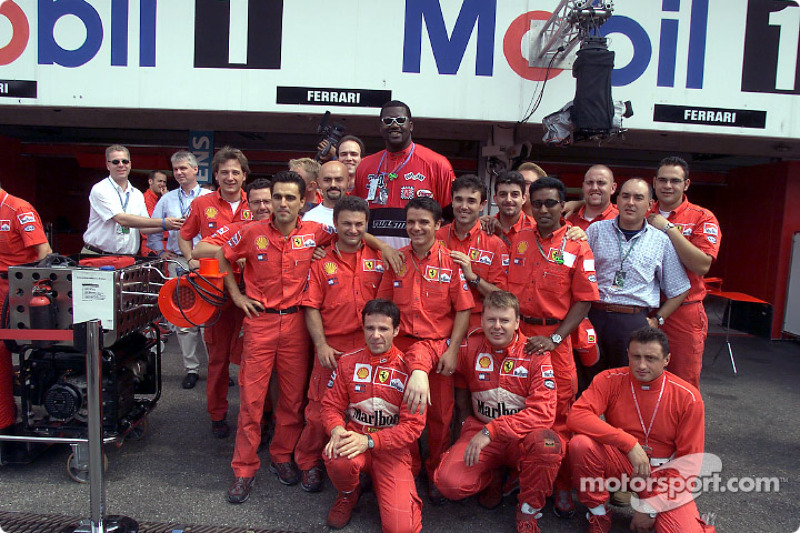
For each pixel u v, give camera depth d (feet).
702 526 8.02
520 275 9.39
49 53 16.61
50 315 8.93
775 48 16.61
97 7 16.46
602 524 8.17
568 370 9.14
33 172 27.30
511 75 16.55
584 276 8.91
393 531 7.81
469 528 8.43
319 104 16.61
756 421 13.41
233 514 8.61
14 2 16.46
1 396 9.52
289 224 9.32
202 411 12.91
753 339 23.15
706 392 15.76
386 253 9.08
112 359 9.29
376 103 16.60
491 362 8.77
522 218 10.52
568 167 25.36
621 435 8.05
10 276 8.96
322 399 8.79
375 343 8.20
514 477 9.25
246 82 16.61
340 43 16.44
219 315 9.91
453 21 16.38
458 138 21.08
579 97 14.24
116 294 8.94
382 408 8.45
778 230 23.00
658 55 16.47
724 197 27.04
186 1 16.40
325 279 9.24
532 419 8.11
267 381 9.30
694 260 9.90
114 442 9.52
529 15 16.33
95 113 20.13
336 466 7.80
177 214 14.78
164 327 18.66
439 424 9.14
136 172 27.30
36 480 9.52
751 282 24.50
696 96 16.65
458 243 9.75
